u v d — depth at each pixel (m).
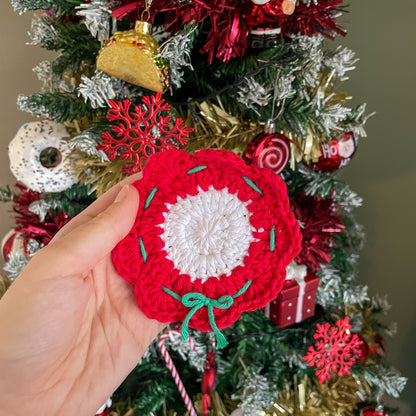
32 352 0.28
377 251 0.64
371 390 0.53
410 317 0.63
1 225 0.69
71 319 0.29
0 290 0.52
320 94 0.41
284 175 0.47
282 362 0.51
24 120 0.64
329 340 0.44
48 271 0.27
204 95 0.43
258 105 0.40
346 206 0.50
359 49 0.57
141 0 0.34
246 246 0.29
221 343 0.28
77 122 0.42
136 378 0.53
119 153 0.37
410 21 0.53
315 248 0.44
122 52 0.33
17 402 0.29
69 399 0.30
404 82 0.55
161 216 0.29
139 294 0.29
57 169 0.42
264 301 0.28
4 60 0.60
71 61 0.42
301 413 0.46
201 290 0.28
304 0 0.38
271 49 0.38
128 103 0.32
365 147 0.61
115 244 0.28
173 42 0.34
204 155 0.29
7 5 0.57
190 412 0.40
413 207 0.58
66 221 0.45
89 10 0.34
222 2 0.34
